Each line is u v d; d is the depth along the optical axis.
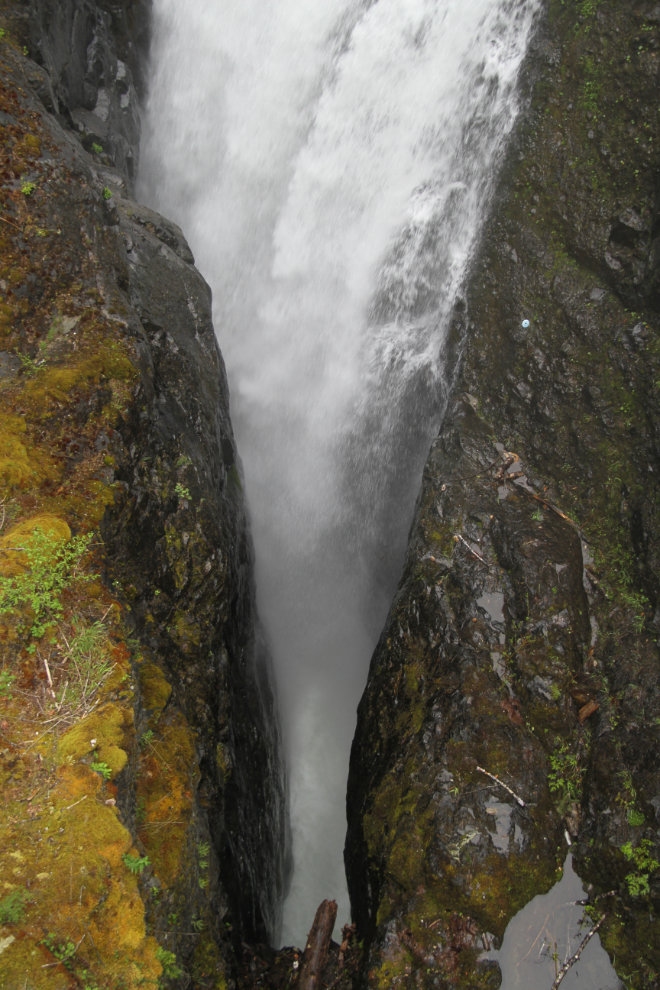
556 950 5.36
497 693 6.46
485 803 5.80
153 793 4.49
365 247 10.34
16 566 4.13
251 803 7.52
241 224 11.38
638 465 7.42
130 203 8.43
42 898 3.15
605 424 7.73
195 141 11.58
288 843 9.42
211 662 6.24
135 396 5.66
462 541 7.49
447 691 6.60
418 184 9.84
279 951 6.82
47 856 3.28
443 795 5.92
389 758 6.74
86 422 5.27
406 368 9.71
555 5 8.55
